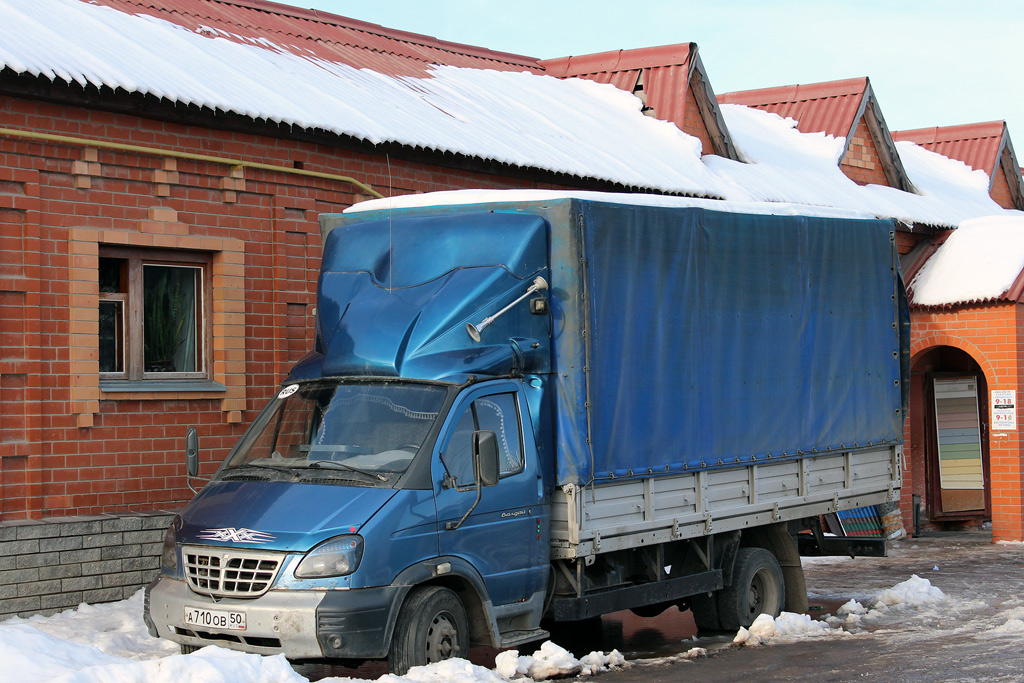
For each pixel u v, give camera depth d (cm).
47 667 716
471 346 866
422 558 788
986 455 2194
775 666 919
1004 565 1623
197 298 1197
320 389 881
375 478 799
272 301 1239
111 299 1130
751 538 1177
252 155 1222
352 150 1322
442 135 1416
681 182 1720
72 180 1075
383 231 952
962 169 2892
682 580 1027
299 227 1262
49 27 1177
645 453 963
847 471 1227
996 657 935
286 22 1764
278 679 707
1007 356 1920
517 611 863
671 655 1017
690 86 2086
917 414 2170
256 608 744
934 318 1998
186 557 784
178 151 1150
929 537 2045
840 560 1700
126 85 1079
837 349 1212
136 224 1121
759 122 2488
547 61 2242
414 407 838
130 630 970
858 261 1252
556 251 916
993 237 2061
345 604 741
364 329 881
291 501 784
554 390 912
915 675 867
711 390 1042
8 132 1016
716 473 1052
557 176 1541
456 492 822
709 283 1047
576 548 894
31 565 994
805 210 1192
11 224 1032
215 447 1180
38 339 1040
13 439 1027
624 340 949
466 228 920
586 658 915
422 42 2019
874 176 2503
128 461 1107
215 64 1309
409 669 770
